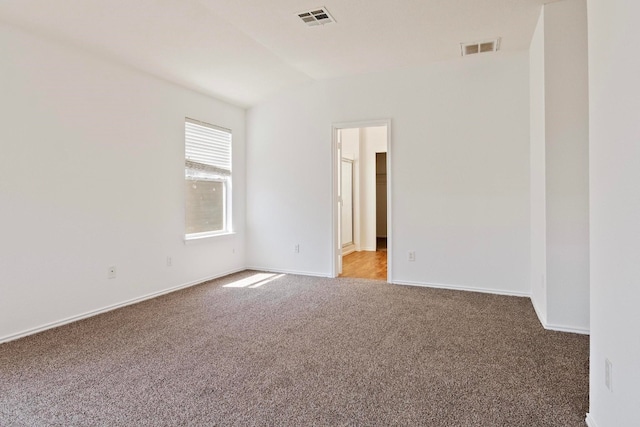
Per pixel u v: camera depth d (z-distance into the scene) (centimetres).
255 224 555
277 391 208
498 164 416
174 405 194
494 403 195
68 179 325
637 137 129
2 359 250
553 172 299
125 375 227
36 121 302
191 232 471
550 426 175
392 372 231
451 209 438
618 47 144
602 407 161
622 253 141
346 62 431
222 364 242
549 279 303
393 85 460
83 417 183
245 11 311
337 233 512
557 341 278
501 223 416
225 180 527
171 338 288
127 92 379
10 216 287
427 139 446
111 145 363
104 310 356
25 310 296
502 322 322
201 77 433
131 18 305
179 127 442
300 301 390
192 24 326
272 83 487
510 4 300
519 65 405
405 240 461
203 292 428
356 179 750
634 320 131
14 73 287
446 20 328
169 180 429
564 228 298
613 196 150
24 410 189
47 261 311
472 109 425
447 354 257
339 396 203
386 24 335
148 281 404
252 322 325
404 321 326
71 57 327
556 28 295
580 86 290
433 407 191
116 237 369
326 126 501
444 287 444
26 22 287
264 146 544
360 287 450
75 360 248
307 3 299
